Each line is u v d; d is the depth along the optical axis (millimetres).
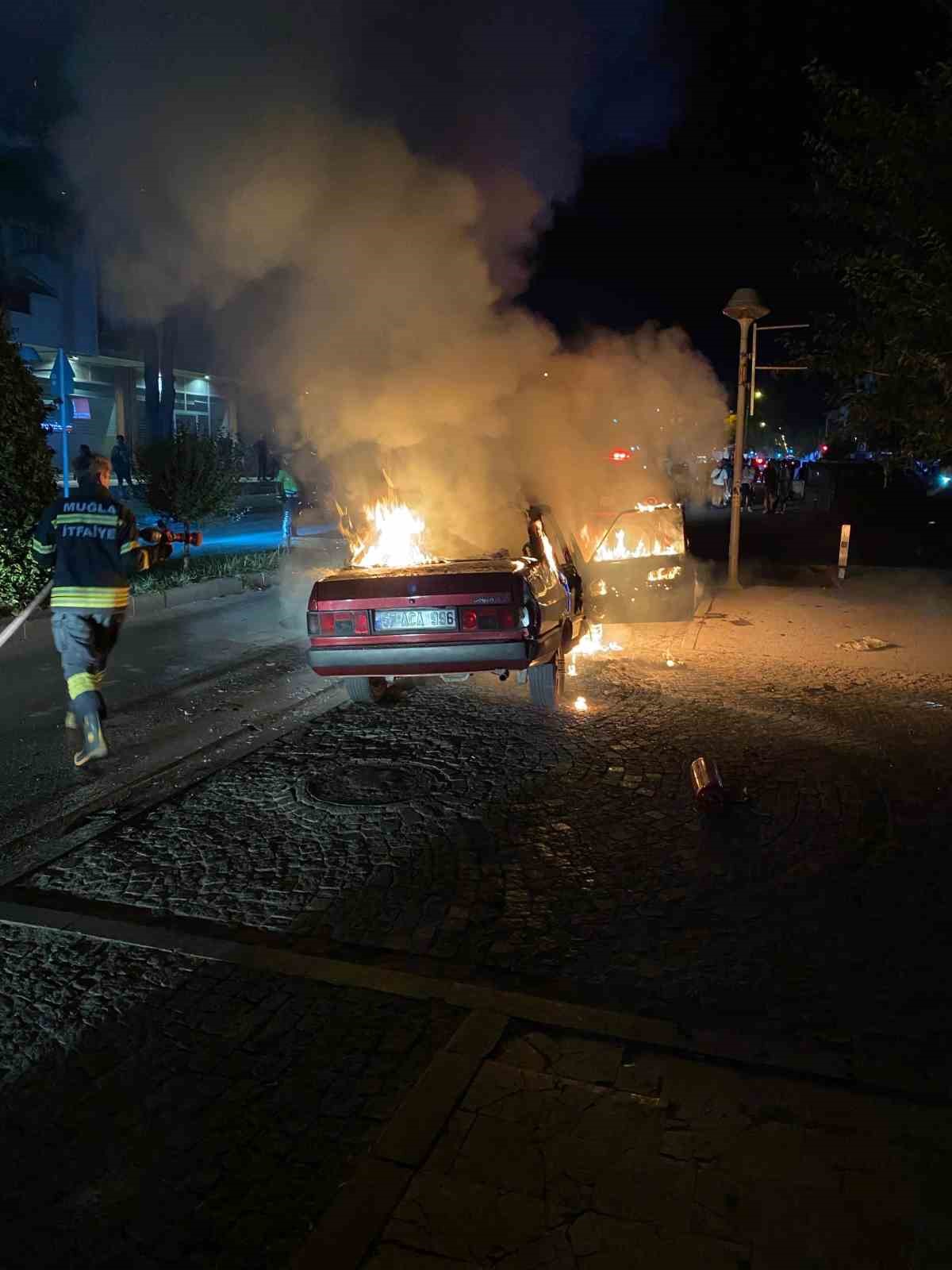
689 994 3266
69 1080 2848
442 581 5906
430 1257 2166
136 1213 2361
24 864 4355
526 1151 2488
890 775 5316
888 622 10102
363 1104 2723
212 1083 2826
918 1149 2486
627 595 9875
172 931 3705
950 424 7105
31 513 9625
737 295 11422
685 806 4898
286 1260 2215
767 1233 2225
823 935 3633
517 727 6301
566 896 3980
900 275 6875
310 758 5770
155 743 6207
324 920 3814
